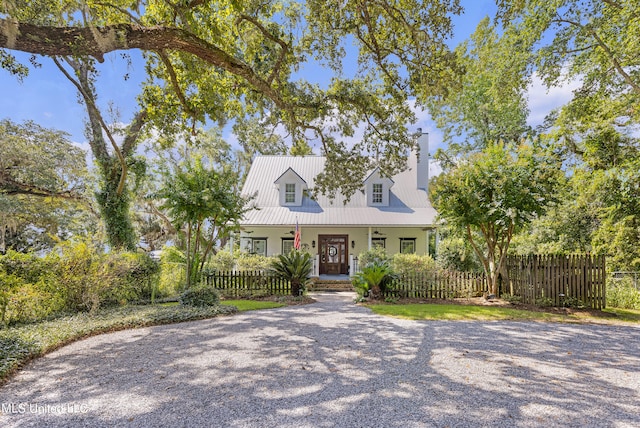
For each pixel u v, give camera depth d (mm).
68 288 7387
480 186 9008
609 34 10641
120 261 8320
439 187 9844
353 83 8547
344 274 17984
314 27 7770
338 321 7008
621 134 12047
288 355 4609
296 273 10938
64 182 13945
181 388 3469
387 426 2711
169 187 9672
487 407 3057
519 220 8477
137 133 12773
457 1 6102
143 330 6129
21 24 4020
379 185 18812
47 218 15602
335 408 3021
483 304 8984
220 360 4391
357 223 16750
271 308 8836
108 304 8438
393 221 16859
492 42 12453
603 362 4359
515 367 4152
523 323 6836
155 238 22500
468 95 21219
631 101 11297
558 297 8539
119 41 4648
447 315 7578
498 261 9500
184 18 5906
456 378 3771
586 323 6855
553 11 9703
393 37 7355
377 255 15422
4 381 3643
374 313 7953
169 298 10164
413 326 6535
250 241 18219
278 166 20938
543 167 8703
